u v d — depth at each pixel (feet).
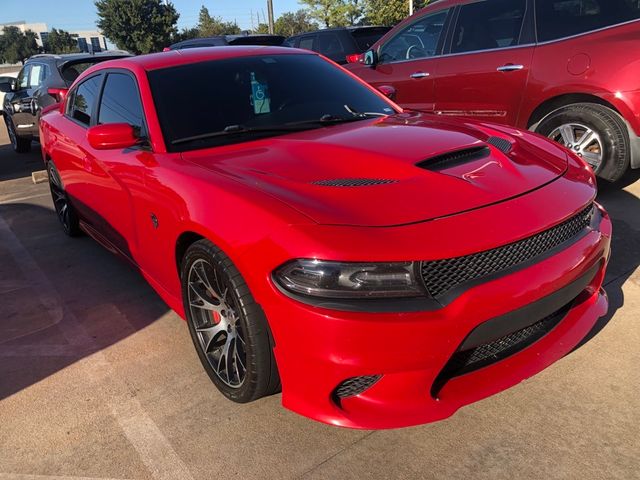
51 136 15.26
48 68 28.17
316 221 6.64
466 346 6.57
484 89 17.08
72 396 8.87
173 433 7.86
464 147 8.46
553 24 15.51
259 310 7.15
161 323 11.02
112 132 9.51
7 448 7.81
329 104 11.23
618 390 8.04
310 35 35.17
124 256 12.03
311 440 7.54
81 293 12.68
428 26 18.80
